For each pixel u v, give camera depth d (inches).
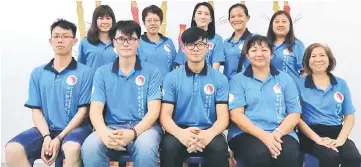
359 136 118.6
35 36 118.6
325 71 93.3
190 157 82.2
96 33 106.3
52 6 118.3
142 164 77.9
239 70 102.2
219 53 108.8
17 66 118.7
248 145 80.3
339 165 83.7
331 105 91.1
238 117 84.6
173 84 86.5
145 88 87.0
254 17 119.4
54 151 81.4
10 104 119.0
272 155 79.0
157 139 81.2
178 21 119.3
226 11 119.0
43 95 90.0
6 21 117.9
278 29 104.3
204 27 107.6
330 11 118.1
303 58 94.8
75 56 118.3
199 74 87.2
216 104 86.5
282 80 88.0
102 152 79.4
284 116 86.7
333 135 90.2
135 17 119.0
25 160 82.6
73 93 89.4
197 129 81.9
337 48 118.6
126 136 79.0
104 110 87.3
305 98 92.4
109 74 87.0
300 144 90.0
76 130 85.5
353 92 118.6
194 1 119.0
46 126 88.0
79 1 118.5
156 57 105.8
